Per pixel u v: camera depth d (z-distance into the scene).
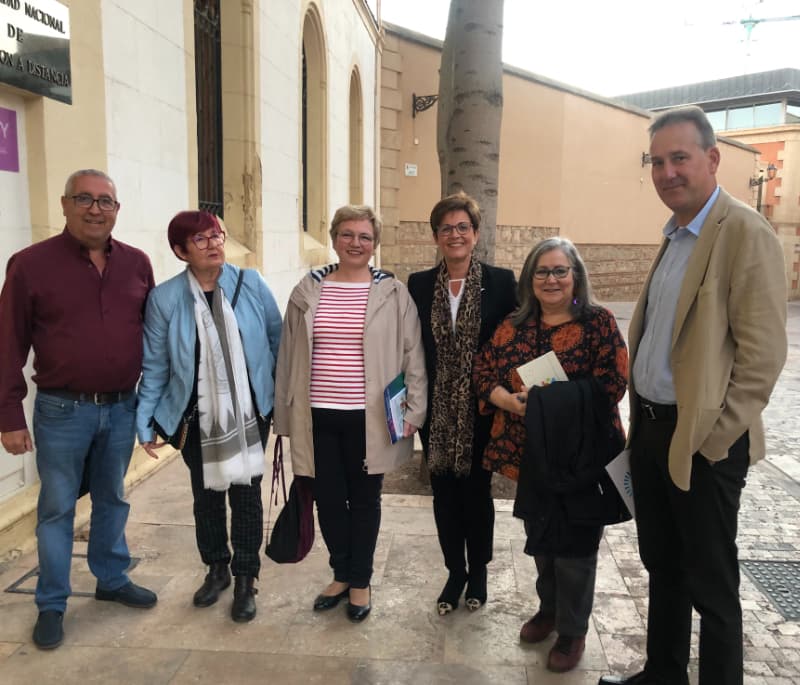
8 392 2.50
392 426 2.68
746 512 4.28
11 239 3.22
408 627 2.80
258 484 2.92
